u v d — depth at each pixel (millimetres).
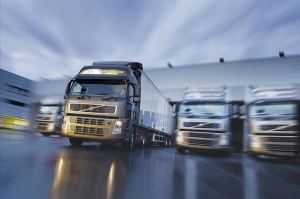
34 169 4117
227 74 24797
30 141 10023
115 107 8805
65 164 4930
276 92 10516
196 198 3223
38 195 2787
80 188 3221
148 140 12711
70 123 8891
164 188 3646
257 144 10320
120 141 8797
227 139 10547
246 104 11133
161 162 6848
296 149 9836
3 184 3076
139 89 10289
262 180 5047
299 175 6312
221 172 5820
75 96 9047
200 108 11000
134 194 3182
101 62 10680
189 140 10805
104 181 3738
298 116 10047
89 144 11797
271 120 10227
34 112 20859
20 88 27031
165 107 16703
